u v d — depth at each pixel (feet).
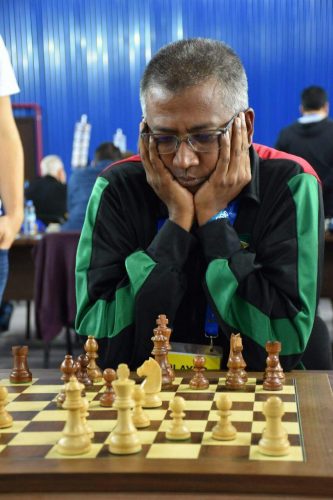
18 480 3.37
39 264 15.99
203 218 5.91
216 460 3.52
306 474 3.29
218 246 5.77
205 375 5.67
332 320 23.08
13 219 7.30
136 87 33.04
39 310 16.10
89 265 6.15
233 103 5.58
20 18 32.99
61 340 20.57
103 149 18.97
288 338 5.70
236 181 5.84
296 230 5.93
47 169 24.39
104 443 3.87
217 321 5.89
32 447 3.81
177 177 5.81
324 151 18.86
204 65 5.40
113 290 6.08
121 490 3.36
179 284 5.84
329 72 32.30
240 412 4.49
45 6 32.94
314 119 18.93
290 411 4.43
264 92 32.58
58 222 24.11
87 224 6.28
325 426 4.08
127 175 6.38
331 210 18.79
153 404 4.70
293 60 32.37
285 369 5.72
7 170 7.36
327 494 3.27
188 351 6.01
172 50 5.48
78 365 5.08
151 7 32.63
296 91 32.48
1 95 7.34
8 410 4.60
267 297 5.69
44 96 33.35
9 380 5.47
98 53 32.96
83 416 4.01
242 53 32.53
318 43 32.22
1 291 7.51
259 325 5.69
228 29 32.48
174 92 5.39
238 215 6.09
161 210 6.30
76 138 30.19
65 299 15.93
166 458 3.57
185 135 5.51
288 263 5.82
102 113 33.27
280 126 32.68
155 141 5.60
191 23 32.58
